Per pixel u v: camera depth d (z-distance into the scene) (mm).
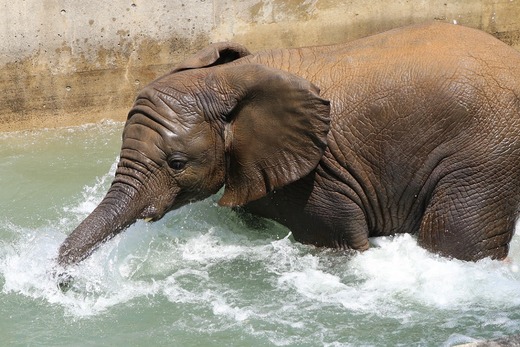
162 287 12930
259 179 12461
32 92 18672
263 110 12211
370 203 12977
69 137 18453
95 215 12070
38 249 13383
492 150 12445
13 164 17109
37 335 11852
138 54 18969
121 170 12328
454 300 12430
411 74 12586
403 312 12266
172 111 12234
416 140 12586
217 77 12398
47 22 18406
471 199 12570
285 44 19578
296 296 12695
